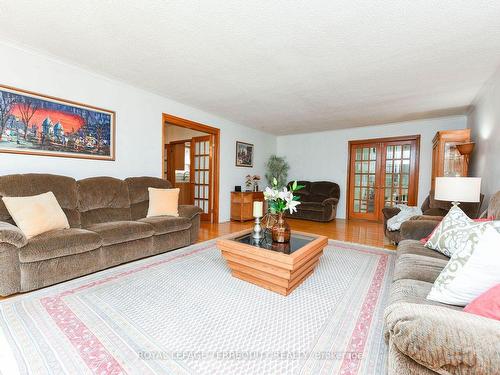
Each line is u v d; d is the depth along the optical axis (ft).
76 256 7.13
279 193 7.60
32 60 8.34
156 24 6.60
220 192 16.98
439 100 12.34
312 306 5.98
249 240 7.97
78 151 9.64
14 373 3.82
